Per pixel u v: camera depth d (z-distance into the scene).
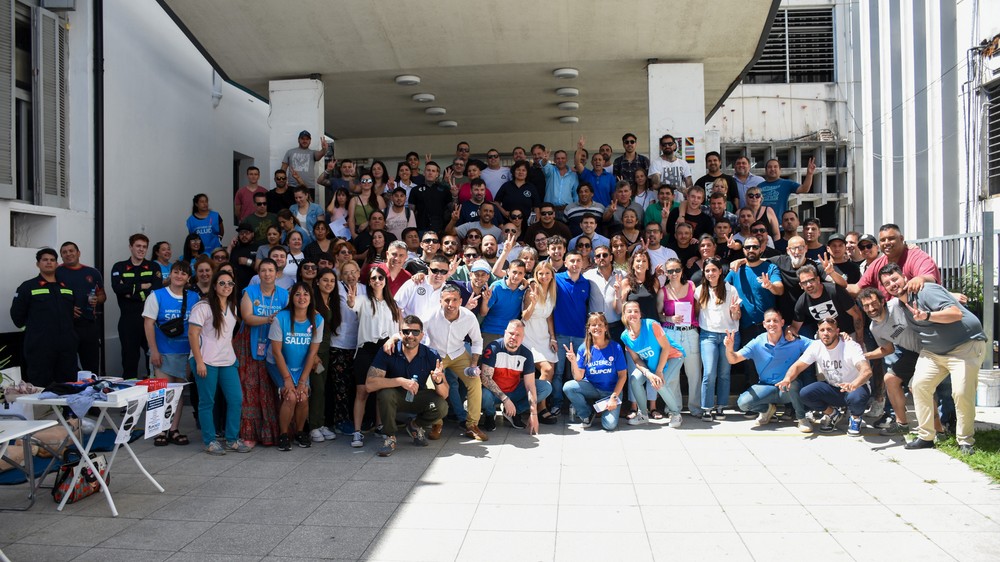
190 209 11.42
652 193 9.38
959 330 5.56
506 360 6.57
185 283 6.58
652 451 5.95
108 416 5.34
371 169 9.30
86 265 8.07
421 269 7.18
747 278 7.16
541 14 9.15
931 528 4.14
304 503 4.78
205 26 9.43
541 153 9.95
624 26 9.30
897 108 13.75
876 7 15.01
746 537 4.06
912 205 13.14
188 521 4.46
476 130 14.48
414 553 3.93
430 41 9.64
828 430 6.54
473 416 6.42
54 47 8.57
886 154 14.31
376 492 5.00
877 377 6.91
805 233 8.01
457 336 6.50
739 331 7.27
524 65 10.20
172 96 10.88
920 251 6.61
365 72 10.30
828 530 4.14
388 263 7.09
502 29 9.40
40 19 8.35
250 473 5.51
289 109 10.30
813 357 6.38
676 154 9.77
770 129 17.02
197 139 11.66
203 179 11.86
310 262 6.55
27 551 4.01
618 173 9.79
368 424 6.83
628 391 6.99
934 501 4.59
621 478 5.21
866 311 6.08
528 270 7.21
